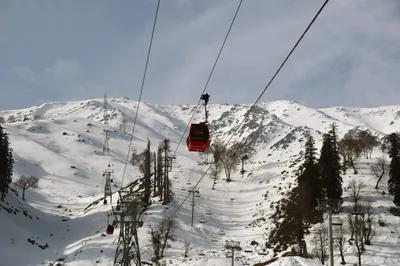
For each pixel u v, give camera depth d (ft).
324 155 351.67
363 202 335.88
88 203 495.82
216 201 443.32
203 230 362.74
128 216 249.34
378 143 627.87
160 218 366.22
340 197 340.18
